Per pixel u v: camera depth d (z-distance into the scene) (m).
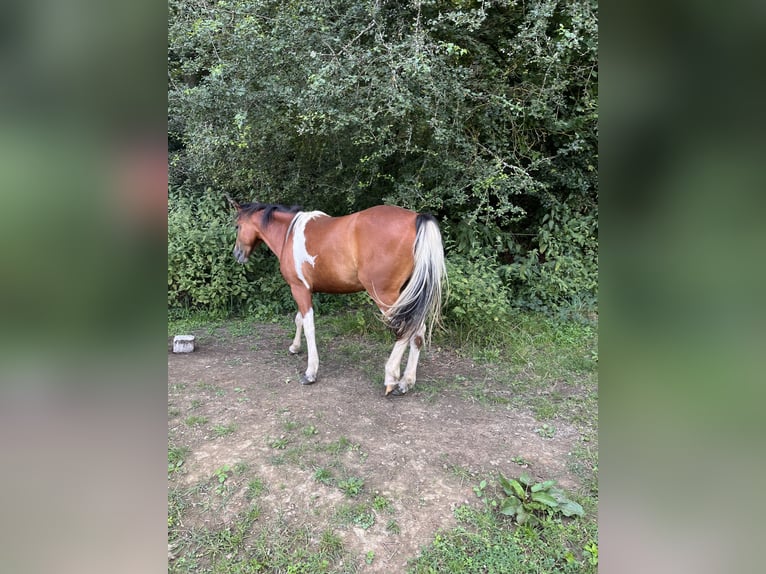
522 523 1.82
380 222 2.71
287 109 3.68
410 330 2.74
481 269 4.15
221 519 1.87
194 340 3.81
